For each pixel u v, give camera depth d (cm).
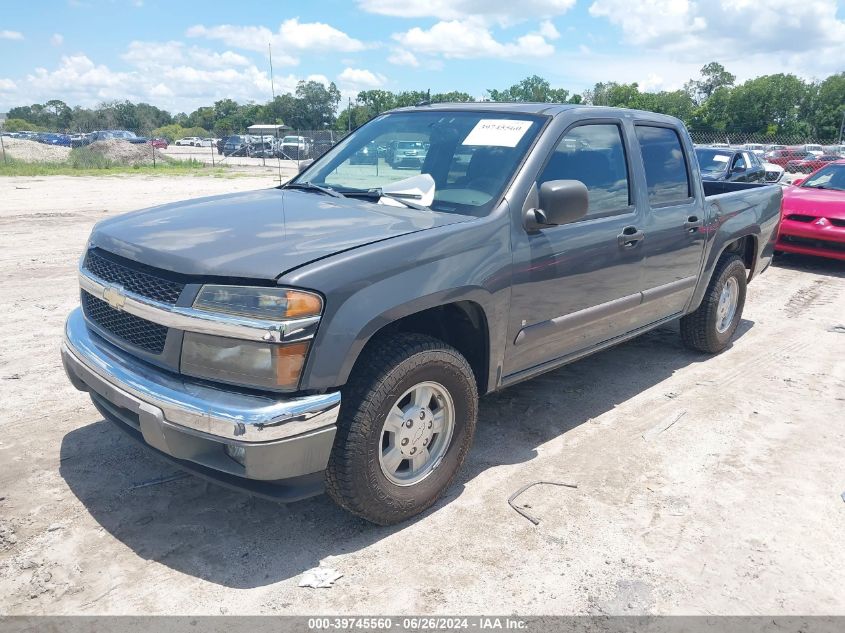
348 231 304
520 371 379
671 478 371
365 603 267
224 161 3925
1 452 369
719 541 315
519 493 350
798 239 953
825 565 301
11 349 524
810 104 9044
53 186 1995
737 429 435
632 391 496
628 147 439
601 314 418
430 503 326
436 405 329
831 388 511
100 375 294
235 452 267
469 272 319
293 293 258
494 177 359
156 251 286
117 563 284
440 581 281
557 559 298
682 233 481
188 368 272
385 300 281
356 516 322
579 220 393
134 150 3466
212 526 313
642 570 293
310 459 268
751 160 1321
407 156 404
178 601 263
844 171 1051
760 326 680
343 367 270
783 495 356
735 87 9275
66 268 811
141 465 363
